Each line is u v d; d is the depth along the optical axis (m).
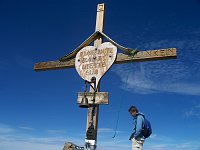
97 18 9.48
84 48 9.25
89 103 8.47
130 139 7.93
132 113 7.99
